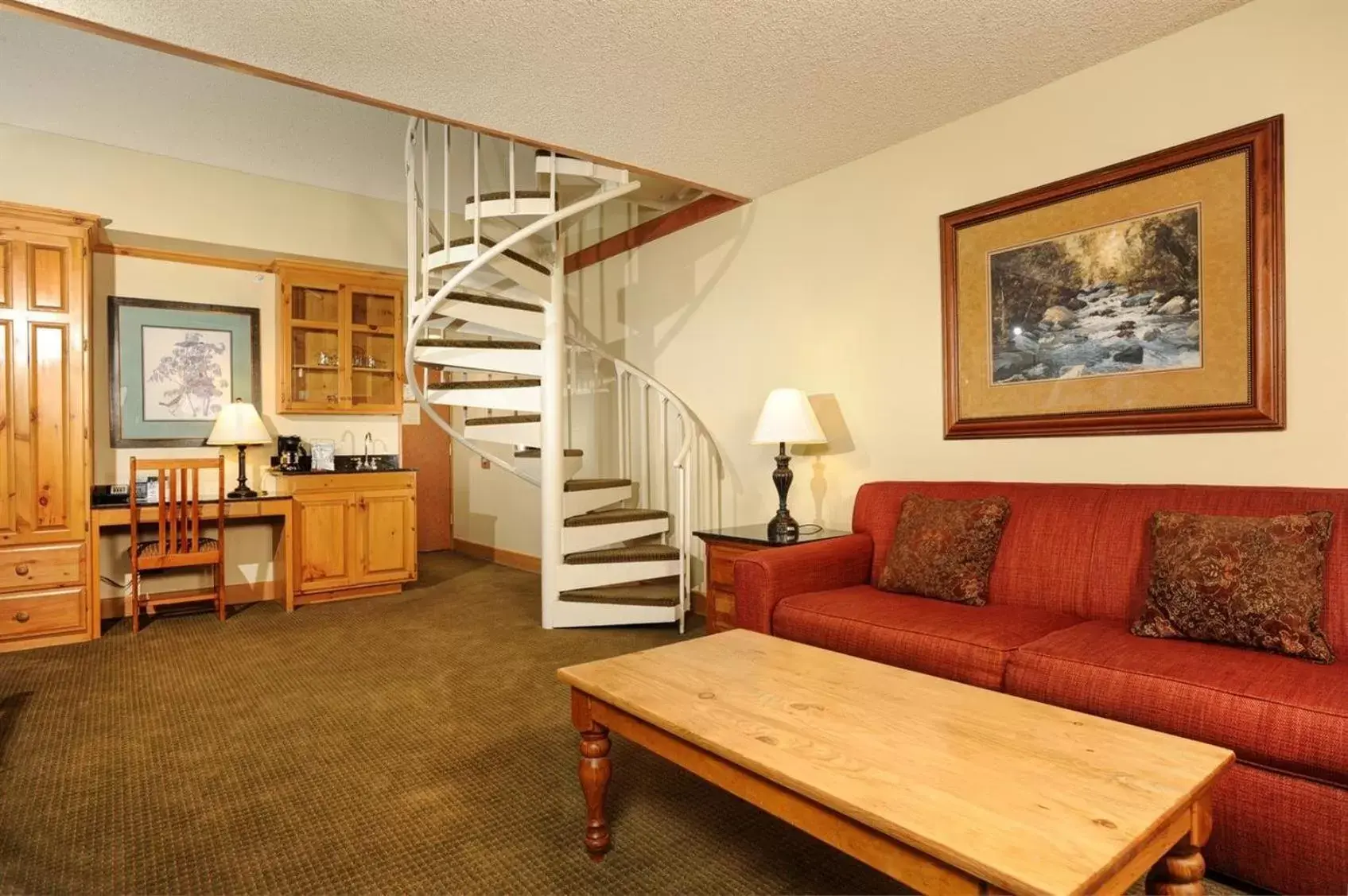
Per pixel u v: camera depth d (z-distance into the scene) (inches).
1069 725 59.9
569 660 138.3
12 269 147.9
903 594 110.6
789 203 156.0
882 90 114.0
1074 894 37.3
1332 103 87.1
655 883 67.6
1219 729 65.1
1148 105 102.1
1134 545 94.5
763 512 162.4
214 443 176.9
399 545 199.6
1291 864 61.8
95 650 145.7
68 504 152.5
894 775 50.7
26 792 85.4
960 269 124.2
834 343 146.8
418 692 120.0
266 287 195.8
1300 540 76.3
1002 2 91.4
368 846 73.7
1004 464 120.0
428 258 153.3
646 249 195.5
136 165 172.9
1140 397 103.4
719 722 60.7
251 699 117.2
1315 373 88.7
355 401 207.8
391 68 106.1
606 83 111.0
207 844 74.0
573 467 179.2
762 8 91.7
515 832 76.4
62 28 120.5
